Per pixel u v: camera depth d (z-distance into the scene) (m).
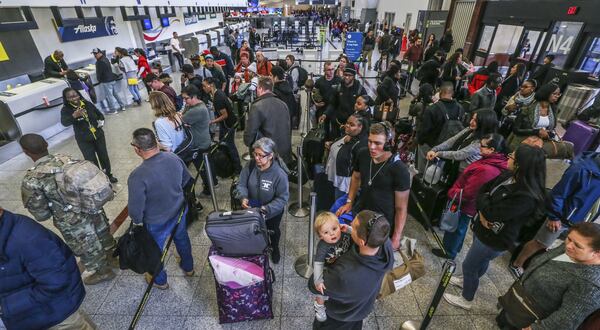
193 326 2.38
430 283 2.78
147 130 2.13
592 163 2.36
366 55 12.23
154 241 2.24
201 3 10.26
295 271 2.89
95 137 3.93
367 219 1.40
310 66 8.77
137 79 7.95
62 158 2.32
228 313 2.32
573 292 1.46
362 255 1.45
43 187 2.19
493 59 8.77
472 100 4.52
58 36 6.94
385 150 2.12
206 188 4.00
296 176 4.06
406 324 2.35
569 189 2.41
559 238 3.11
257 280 2.16
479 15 9.38
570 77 6.05
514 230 1.98
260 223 2.12
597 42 5.73
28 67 6.23
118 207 3.83
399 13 18.78
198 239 3.30
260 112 3.30
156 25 11.38
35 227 1.50
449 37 9.95
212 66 6.11
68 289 1.67
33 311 1.60
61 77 6.15
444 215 2.74
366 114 3.52
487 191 2.30
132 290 2.69
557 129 5.98
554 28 6.59
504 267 2.97
